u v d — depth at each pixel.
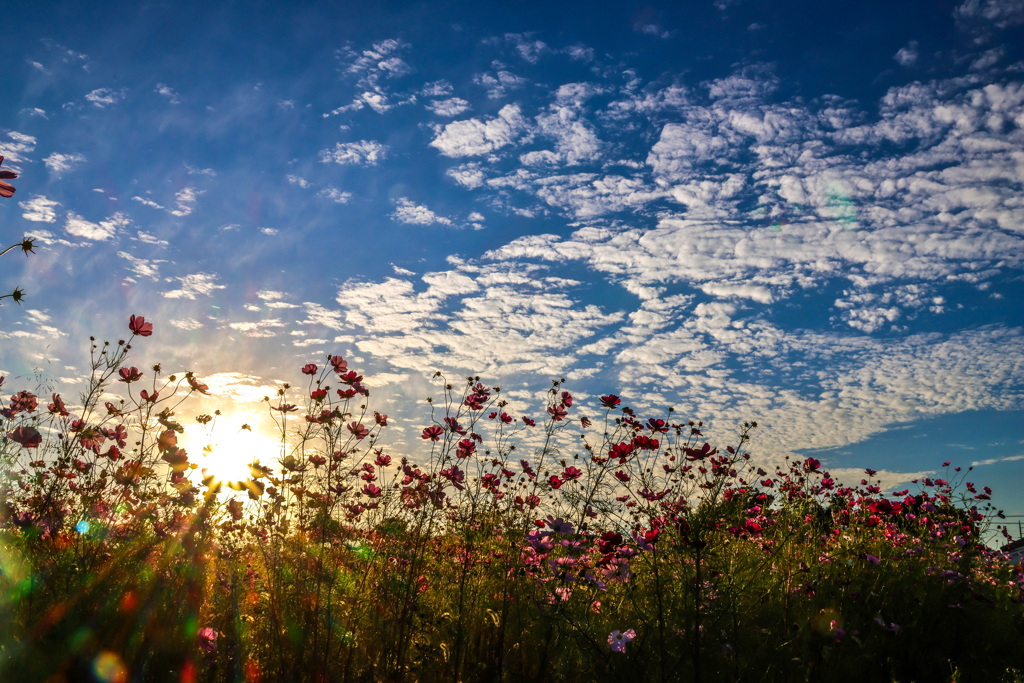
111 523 3.17
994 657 3.48
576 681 2.76
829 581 3.86
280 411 3.29
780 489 4.45
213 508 3.21
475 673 2.80
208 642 2.67
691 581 2.70
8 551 2.73
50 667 2.24
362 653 2.73
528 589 3.11
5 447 3.10
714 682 2.59
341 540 3.27
